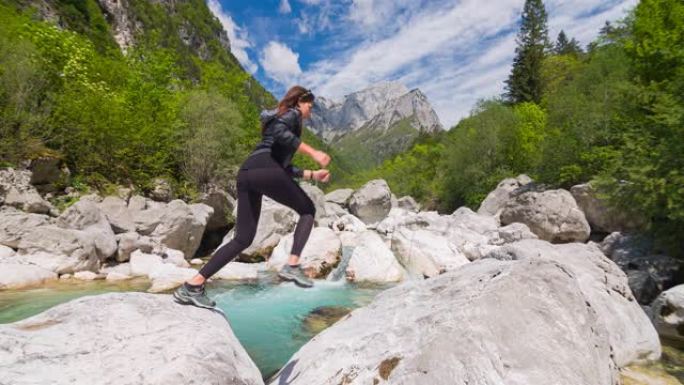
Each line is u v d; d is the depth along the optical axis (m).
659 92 13.41
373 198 24.64
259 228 13.56
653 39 17.14
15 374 2.04
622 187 12.35
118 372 2.15
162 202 16.20
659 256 10.20
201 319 2.85
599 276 6.01
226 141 19.58
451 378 2.60
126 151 16.06
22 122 13.05
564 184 20.70
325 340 3.84
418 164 44.22
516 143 29.31
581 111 20.52
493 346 2.70
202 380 2.24
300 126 2.82
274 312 7.90
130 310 2.83
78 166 14.57
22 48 14.04
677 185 10.48
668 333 6.53
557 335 2.80
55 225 10.32
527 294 3.00
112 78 21.59
